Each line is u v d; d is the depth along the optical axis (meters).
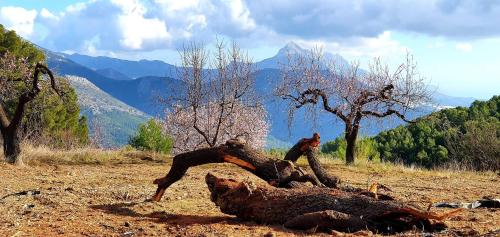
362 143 22.69
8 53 23.84
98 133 37.38
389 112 20.66
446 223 6.68
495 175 18.44
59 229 6.74
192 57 22.81
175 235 6.29
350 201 6.53
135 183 12.59
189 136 28.11
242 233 6.25
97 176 14.17
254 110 24.77
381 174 17.27
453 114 38.31
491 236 5.79
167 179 8.83
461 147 23.39
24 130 27.12
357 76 20.94
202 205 8.97
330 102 21.20
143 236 6.32
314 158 8.88
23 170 14.77
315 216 6.34
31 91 16.12
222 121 23.34
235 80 22.78
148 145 28.33
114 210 8.24
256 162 8.24
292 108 21.50
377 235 6.07
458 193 11.98
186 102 23.02
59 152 18.94
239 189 7.19
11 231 6.57
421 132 39.69
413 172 18.06
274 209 6.85
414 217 6.35
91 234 6.49
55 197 9.20
